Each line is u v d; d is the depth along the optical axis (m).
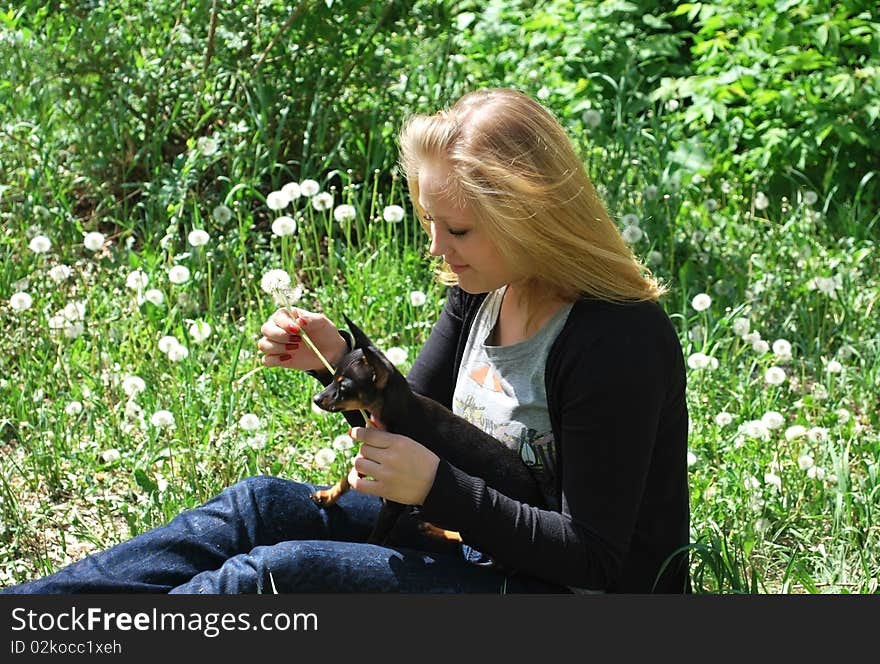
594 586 3.63
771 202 9.26
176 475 5.73
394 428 3.75
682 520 3.96
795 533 5.20
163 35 8.67
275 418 6.22
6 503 5.39
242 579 3.63
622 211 8.20
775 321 7.52
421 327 7.05
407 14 8.55
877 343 7.04
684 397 3.84
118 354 6.62
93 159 8.44
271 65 8.59
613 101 9.86
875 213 9.23
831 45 9.50
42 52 8.48
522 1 10.88
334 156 8.61
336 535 4.11
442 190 3.62
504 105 3.64
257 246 7.80
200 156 8.17
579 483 3.59
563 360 3.62
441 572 3.72
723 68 9.95
